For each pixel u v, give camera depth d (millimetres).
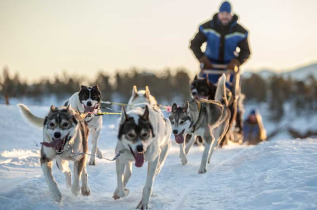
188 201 5852
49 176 5457
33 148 9883
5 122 13500
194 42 11828
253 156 8664
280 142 9945
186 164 8797
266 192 5719
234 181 6906
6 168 7535
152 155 5469
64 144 5500
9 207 5215
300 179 6121
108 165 8438
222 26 11656
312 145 9211
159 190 6508
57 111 5477
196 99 8531
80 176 5832
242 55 11414
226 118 9078
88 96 8422
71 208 5359
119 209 5414
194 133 8117
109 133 13867
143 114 5406
